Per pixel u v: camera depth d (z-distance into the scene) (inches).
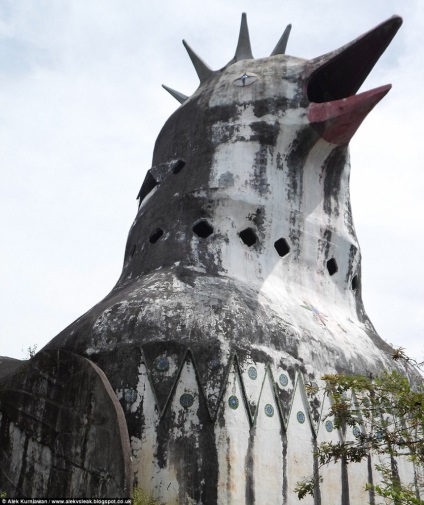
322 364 596.7
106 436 475.2
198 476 499.2
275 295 630.5
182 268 625.0
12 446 524.7
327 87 776.9
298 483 518.6
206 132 716.7
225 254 642.2
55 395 517.0
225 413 521.0
